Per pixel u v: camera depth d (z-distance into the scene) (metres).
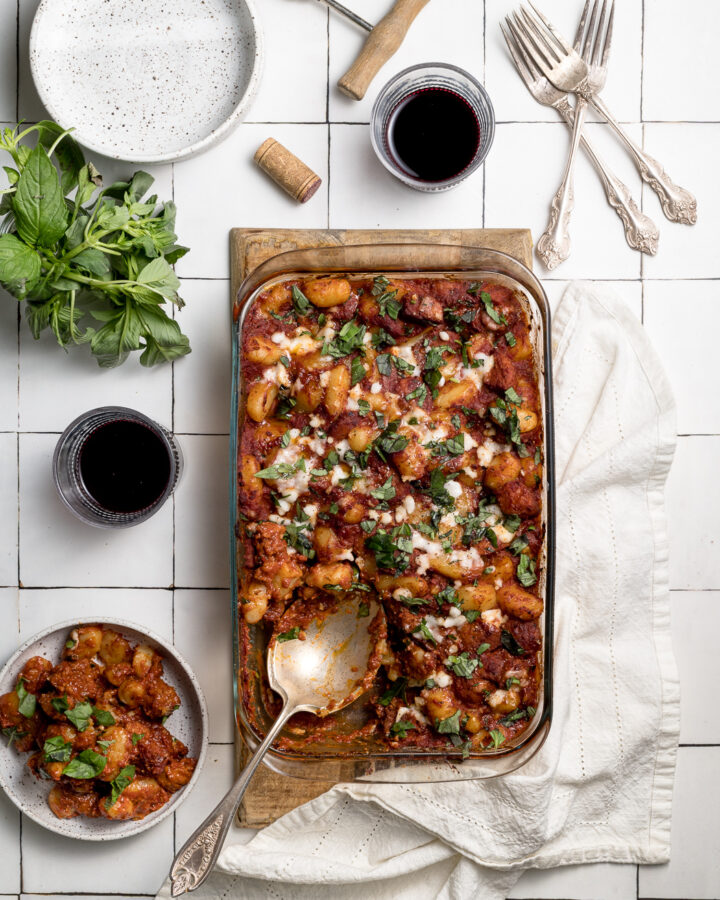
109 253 0.95
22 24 1.02
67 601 1.03
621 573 1.02
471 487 0.94
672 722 1.02
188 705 1.01
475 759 0.97
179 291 1.02
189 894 1.02
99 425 0.98
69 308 0.97
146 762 0.99
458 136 0.98
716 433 1.03
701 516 1.03
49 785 1.01
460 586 0.93
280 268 0.96
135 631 1.01
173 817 1.03
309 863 1.00
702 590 1.03
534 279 0.95
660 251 1.03
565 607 1.02
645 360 1.02
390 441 0.92
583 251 1.03
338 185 1.02
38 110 1.02
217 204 1.02
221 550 1.03
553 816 1.00
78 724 0.98
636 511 1.02
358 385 0.93
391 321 0.94
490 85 1.02
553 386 1.01
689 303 1.03
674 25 1.02
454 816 1.00
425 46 1.02
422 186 0.98
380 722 0.97
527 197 1.02
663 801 1.02
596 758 1.01
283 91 1.02
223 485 1.03
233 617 0.95
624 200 1.02
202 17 1.00
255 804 1.02
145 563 1.03
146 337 0.98
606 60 1.00
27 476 1.03
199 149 0.99
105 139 1.01
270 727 0.97
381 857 1.01
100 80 1.00
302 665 0.97
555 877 1.03
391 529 0.93
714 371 1.03
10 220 0.97
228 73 1.00
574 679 1.02
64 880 1.03
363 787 1.00
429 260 0.96
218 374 1.03
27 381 1.03
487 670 0.94
